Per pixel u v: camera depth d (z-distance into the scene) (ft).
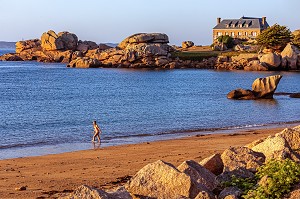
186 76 404.77
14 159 89.15
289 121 150.82
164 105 202.18
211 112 175.01
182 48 616.39
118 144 109.40
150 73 439.22
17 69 494.59
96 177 70.54
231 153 46.55
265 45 496.23
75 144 111.34
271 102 208.85
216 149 93.45
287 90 280.31
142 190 39.65
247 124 143.95
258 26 647.56
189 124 144.56
